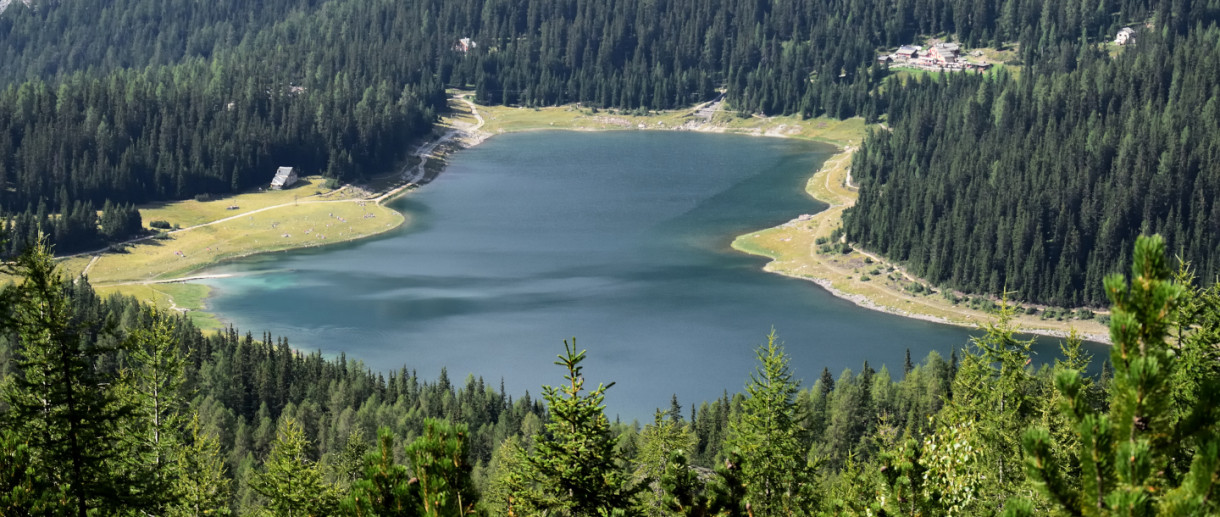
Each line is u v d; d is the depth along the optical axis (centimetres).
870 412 16175
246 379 18688
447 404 17325
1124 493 2366
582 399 4766
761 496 6869
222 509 7994
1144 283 2534
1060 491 2567
